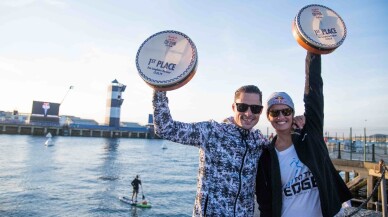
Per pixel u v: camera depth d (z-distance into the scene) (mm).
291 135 2631
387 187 12539
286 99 2562
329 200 2436
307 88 2834
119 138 119250
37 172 35688
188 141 2324
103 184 30500
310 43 2686
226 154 2293
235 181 2271
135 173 38781
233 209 2254
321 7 2895
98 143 90062
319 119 2672
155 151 77562
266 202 2629
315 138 2578
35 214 19359
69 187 28266
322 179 2414
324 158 2539
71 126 108938
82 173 36844
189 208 22516
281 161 2588
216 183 2277
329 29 2752
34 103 108188
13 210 19969
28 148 62562
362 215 6016
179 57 2287
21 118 121750
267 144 2643
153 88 2275
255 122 2391
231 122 2438
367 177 14602
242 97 2369
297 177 2500
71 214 19859
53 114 111375
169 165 49125
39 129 103438
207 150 2336
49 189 26891
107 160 51719
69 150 64062
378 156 23734
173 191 28375
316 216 2465
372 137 32219
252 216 2418
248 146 2361
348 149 27562
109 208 21719
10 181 29531
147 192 27594
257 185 2668
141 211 21344
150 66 2262
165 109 2311
